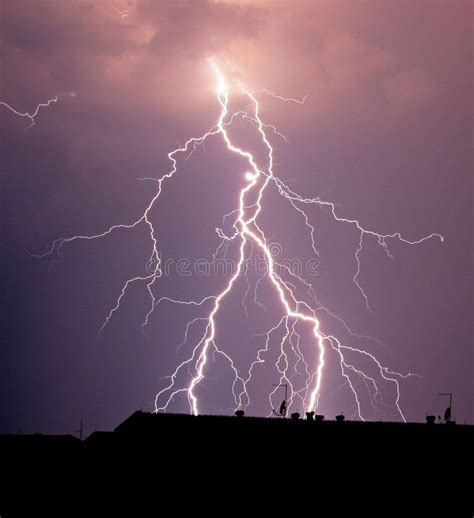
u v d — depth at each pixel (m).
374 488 14.35
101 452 16.02
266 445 15.26
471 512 14.15
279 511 14.15
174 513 14.38
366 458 14.91
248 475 14.64
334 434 15.62
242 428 15.81
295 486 14.40
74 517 15.45
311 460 14.88
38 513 15.74
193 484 14.62
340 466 14.74
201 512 14.28
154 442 15.54
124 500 14.80
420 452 15.06
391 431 15.80
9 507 15.85
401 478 14.52
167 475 14.84
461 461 14.91
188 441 15.47
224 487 14.48
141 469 15.06
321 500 14.22
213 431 15.74
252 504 14.24
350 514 14.09
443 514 14.11
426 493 14.31
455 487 14.42
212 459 14.99
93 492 15.31
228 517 14.16
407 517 14.06
